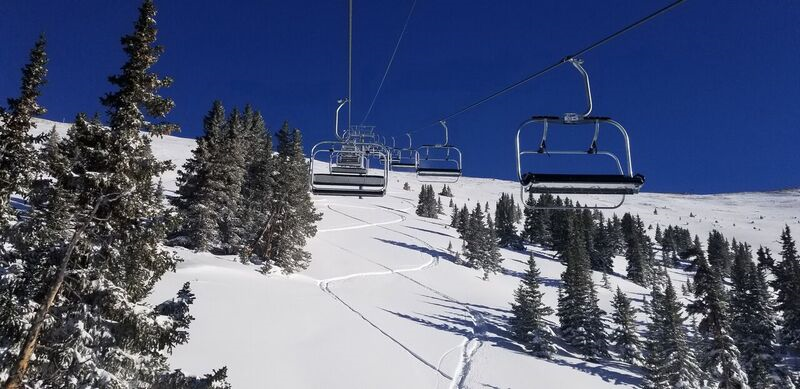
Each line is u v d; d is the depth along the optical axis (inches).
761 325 1667.1
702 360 1190.3
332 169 545.3
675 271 4667.8
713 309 1159.0
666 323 1385.3
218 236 1855.3
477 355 1417.3
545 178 275.3
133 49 439.5
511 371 1331.2
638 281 3585.1
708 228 7411.4
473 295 2308.1
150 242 442.6
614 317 1879.9
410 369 1198.9
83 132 433.4
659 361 1338.6
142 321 423.5
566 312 1847.9
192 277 1395.2
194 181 1696.6
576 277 1891.0
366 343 1277.1
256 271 1705.2
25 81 605.3
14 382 380.2
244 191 2082.9
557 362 1552.7
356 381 1045.8
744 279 1797.5
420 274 2529.5
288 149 2209.6
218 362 947.3
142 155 443.2
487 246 3043.8
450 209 6053.2
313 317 1365.7
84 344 406.9
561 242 3659.0
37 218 400.5
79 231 415.5
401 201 5467.5
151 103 442.0
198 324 1091.9
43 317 399.2
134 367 428.8
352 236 3120.1
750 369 1610.5
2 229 399.5
